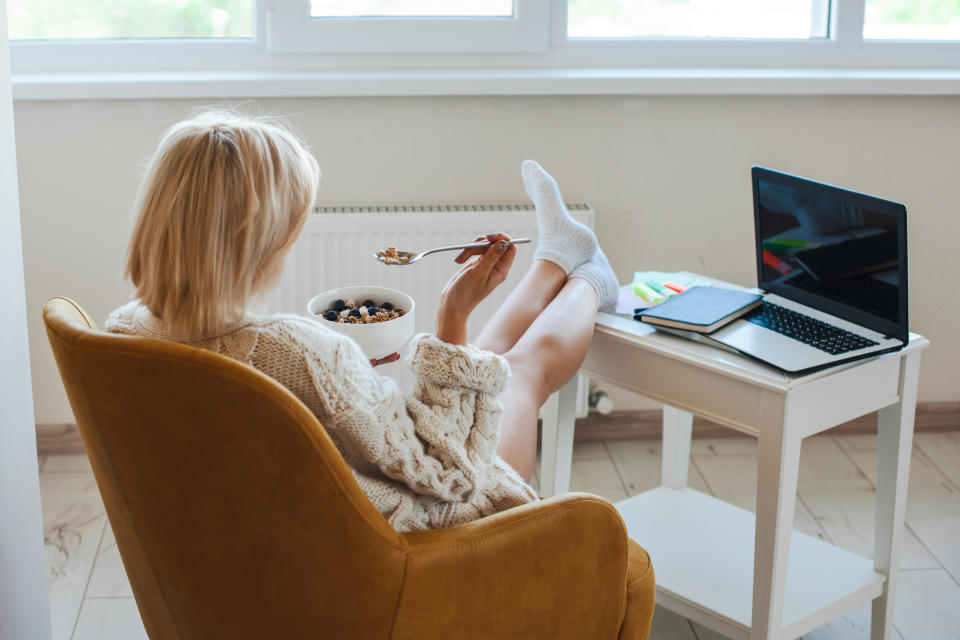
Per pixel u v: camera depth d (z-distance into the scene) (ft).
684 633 6.15
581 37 8.09
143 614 3.83
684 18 8.13
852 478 8.00
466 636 3.59
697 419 8.68
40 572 4.75
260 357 3.22
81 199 7.59
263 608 3.34
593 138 7.89
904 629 6.10
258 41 7.80
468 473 3.67
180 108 7.48
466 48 7.92
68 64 7.68
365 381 3.42
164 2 7.72
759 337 5.19
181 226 3.10
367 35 7.81
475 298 3.92
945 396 8.67
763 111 7.93
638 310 5.55
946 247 8.37
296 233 3.34
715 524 6.41
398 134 7.73
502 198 7.97
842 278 5.28
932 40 8.31
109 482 3.33
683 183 8.06
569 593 3.84
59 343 3.11
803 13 8.20
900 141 8.08
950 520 7.31
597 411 8.60
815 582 5.65
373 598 3.33
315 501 3.13
